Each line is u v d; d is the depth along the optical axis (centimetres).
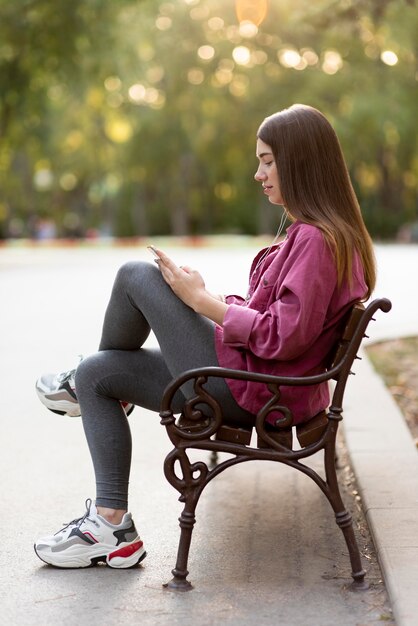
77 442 573
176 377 338
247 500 453
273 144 352
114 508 369
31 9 1945
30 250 3691
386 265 2222
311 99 3244
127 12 2269
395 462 472
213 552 384
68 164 5191
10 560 378
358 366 746
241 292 1520
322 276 335
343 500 449
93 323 1152
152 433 596
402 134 3428
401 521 386
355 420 562
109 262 2591
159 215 6116
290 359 343
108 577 358
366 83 2992
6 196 5500
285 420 339
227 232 6034
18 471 509
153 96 4206
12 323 1157
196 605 329
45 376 399
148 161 4853
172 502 451
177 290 352
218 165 4719
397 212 4475
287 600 333
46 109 2570
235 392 349
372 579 351
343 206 352
